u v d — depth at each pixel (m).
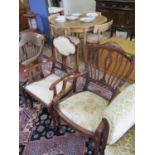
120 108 1.02
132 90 1.14
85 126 1.32
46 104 1.63
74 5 4.37
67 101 1.55
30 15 3.55
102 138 1.14
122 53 1.47
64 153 1.60
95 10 3.97
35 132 1.81
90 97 1.57
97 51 1.60
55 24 2.74
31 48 2.23
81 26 2.57
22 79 2.21
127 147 1.13
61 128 1.82
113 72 1.63
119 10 3.34
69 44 1.77
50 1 4.37
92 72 1.69
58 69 2.14
